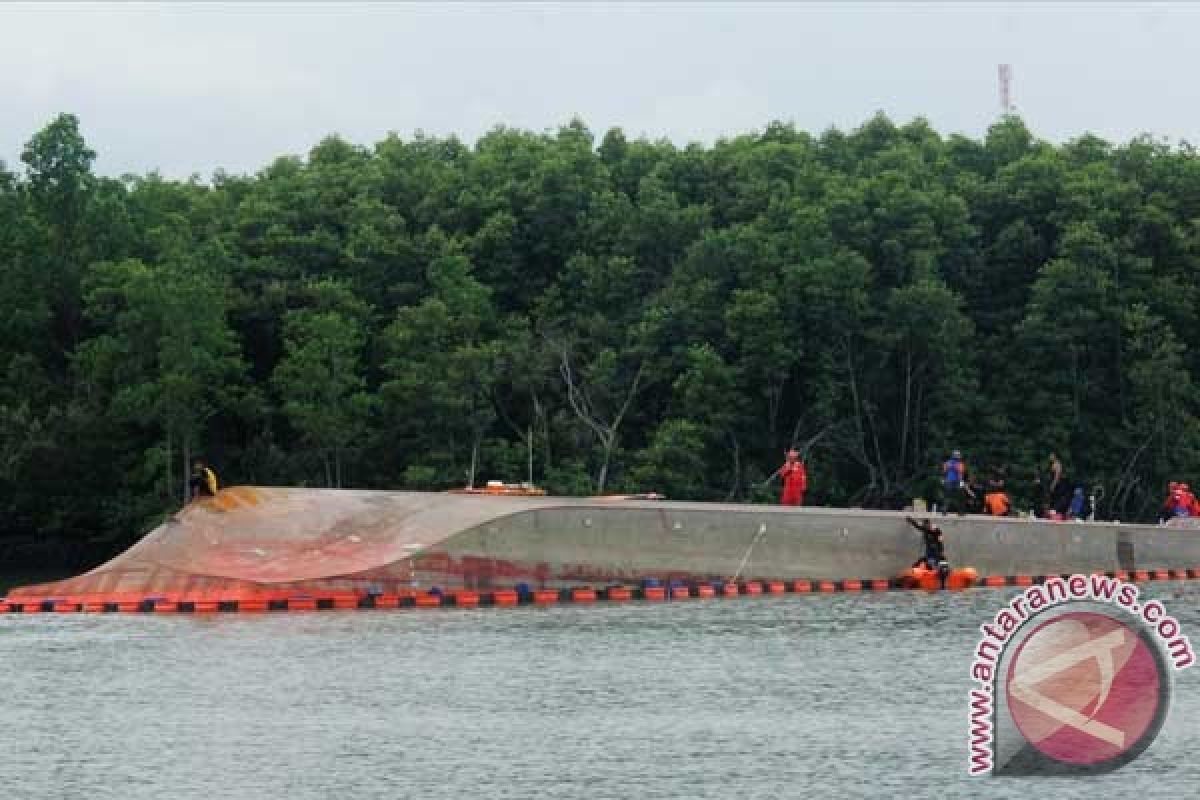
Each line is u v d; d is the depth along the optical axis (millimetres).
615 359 163750
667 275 176750
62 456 151750
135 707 64375
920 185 183500
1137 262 169625
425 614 89375
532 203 178500
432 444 156375
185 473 150500
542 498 100438
